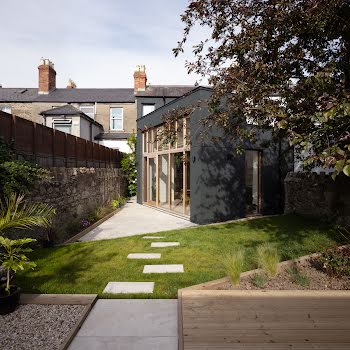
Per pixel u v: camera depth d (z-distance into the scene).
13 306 3.48
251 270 4.64
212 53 5.99
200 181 9.78
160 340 2.95
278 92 5.23
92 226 9.12
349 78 4.81
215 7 5.51
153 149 14.33
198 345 2.80
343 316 3.31
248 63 5.49
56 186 7.83
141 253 5.99
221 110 6.90
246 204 11.44
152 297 3.90
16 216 4.21
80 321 3.21
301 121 4.83
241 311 3.42
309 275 4.46
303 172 10.25
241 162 10.55
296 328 3.08
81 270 4.95
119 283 4.35
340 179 8.54
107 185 14.00
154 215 12.03
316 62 5.62
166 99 19.20
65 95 24.06
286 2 4.71
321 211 9.31
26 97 23.38
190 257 5.69
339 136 4.32
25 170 5.68
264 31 5.02
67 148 9.03
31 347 2.80
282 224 8.86
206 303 3.61
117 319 3.36
